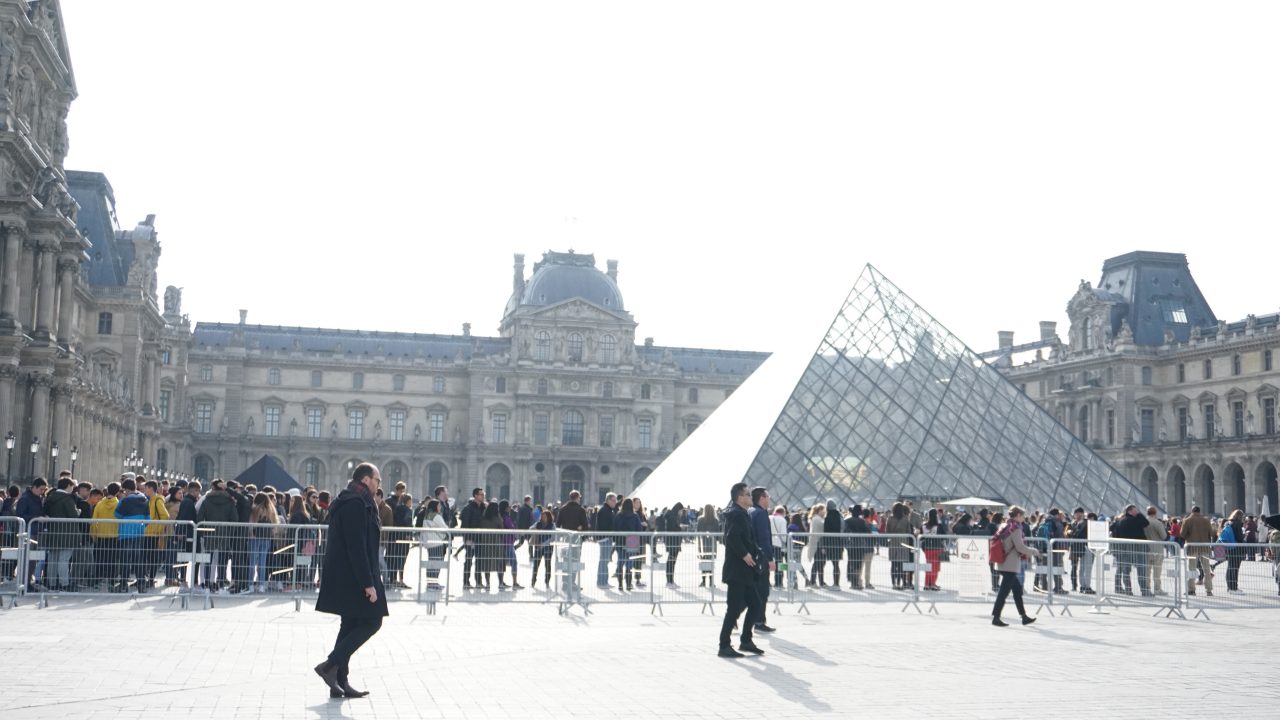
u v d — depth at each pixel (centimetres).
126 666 2483
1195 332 17725
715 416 9475
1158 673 2614
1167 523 6178
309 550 3741
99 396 11300
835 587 4450
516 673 2541
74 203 9388
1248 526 6378
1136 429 18300
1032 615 4062
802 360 8412
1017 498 7775
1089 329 19138
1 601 3572
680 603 4053
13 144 8094
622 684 2405
